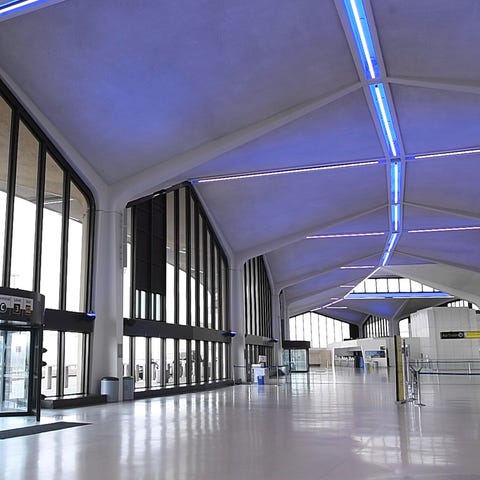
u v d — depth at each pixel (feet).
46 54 50.62
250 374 123.65
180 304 88.63
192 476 20.77
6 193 53.98
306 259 155.63
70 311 61.21
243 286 123.85
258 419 41.06
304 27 50.57
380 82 61.31
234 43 52.03
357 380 108.17
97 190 67.15
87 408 53.93
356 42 53.21
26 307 41.65
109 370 64.59
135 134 63.72
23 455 25.96
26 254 56.49
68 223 63.26
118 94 57.21
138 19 47.34
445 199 102.83
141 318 75.61
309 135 72.64
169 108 60.95
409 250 151.64
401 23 50.03
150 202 80.43
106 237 67.62
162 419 42.14
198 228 97.60
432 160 85.25
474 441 29.04
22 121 56.95
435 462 23.03
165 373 80.89
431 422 37.88
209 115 63.67
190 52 52.65
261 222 107.96
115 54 51.49
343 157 81.51
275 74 57.62
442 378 115.03
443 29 50.06
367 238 138.00
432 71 57.31
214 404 56.44
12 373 43.52
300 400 59.67
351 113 68.23
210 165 78.07
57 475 21.15
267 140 72.38
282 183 92.63
